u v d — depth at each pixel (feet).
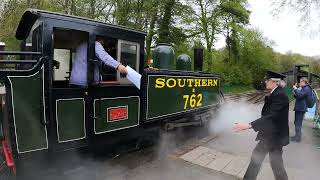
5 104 13.38
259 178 16.99
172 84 20.38
